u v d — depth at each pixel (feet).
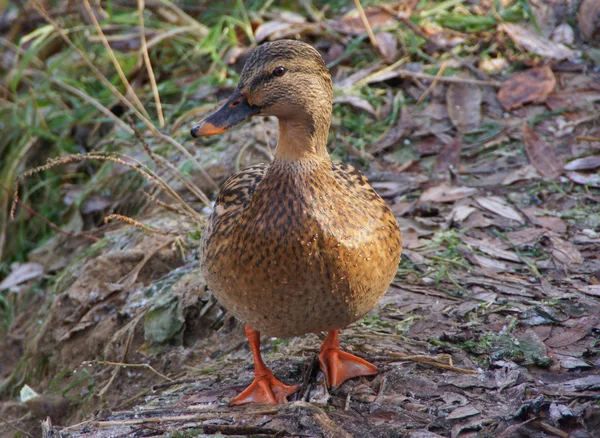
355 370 20.51
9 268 35.96
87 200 33.86
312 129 18.19
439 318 22.56
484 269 24.66
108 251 29.66
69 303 28.66
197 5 42.16
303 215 17.62
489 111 32.30
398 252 19.39
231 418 19.34
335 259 17.65
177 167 32.37
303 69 18.19
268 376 20.53
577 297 22.67
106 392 25.23
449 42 35.88
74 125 37.83
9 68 41.86
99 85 39.42
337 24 37.42
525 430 17.57
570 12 35.70
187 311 25.54
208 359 24.23
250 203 18.26
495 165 29.68
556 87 32.73
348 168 20.40
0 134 39.27
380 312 23.20
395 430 18.10
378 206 19.10
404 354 21.06
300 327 18.78
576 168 28.78
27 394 26.89
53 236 34.19
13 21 42.52
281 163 18.17
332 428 18.17
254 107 18.67
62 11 41.32
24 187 37.22
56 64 37.91
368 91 34.42
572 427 17.56
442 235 26.37
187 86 37.19
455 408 18.74
